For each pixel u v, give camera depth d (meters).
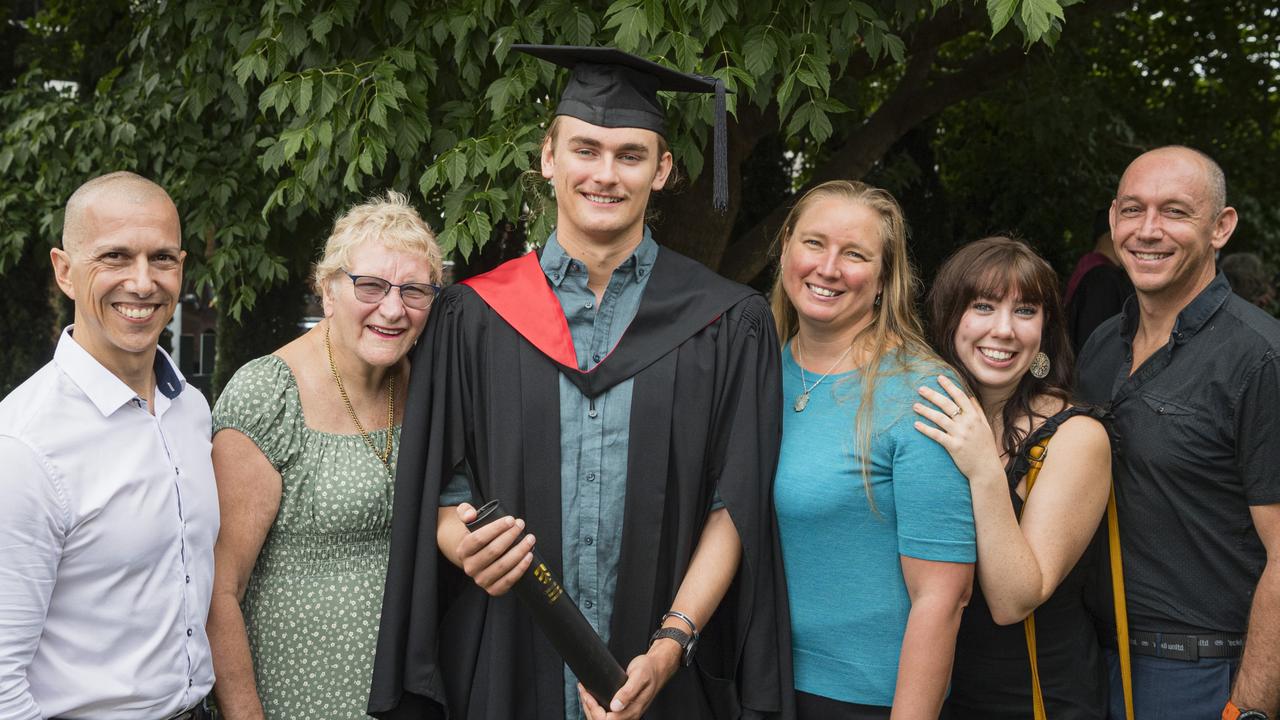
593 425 2.17
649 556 2.14
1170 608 2.30
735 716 2.20
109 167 4.73
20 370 9.29
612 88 2.20
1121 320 2.61
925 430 2.04
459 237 3.38
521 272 2.29
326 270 2.10
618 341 2.20
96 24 6.00
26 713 1.75
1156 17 8.49
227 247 4.41
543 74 3.42
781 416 2.23
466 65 3.62
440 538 2.16
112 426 1.88
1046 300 2.21
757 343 2.24
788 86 3.19
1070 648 2.22
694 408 2.19
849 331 2.23
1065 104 6.72
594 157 2.19
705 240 4.97
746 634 2.15
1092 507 2.15
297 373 2.17
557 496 2.14
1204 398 2.29
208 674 2.00
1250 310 2.33
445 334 2.24
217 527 2.04
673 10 3.15
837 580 2.13
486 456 2.21
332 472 2.12
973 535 2.04
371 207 2.15
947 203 9.72
